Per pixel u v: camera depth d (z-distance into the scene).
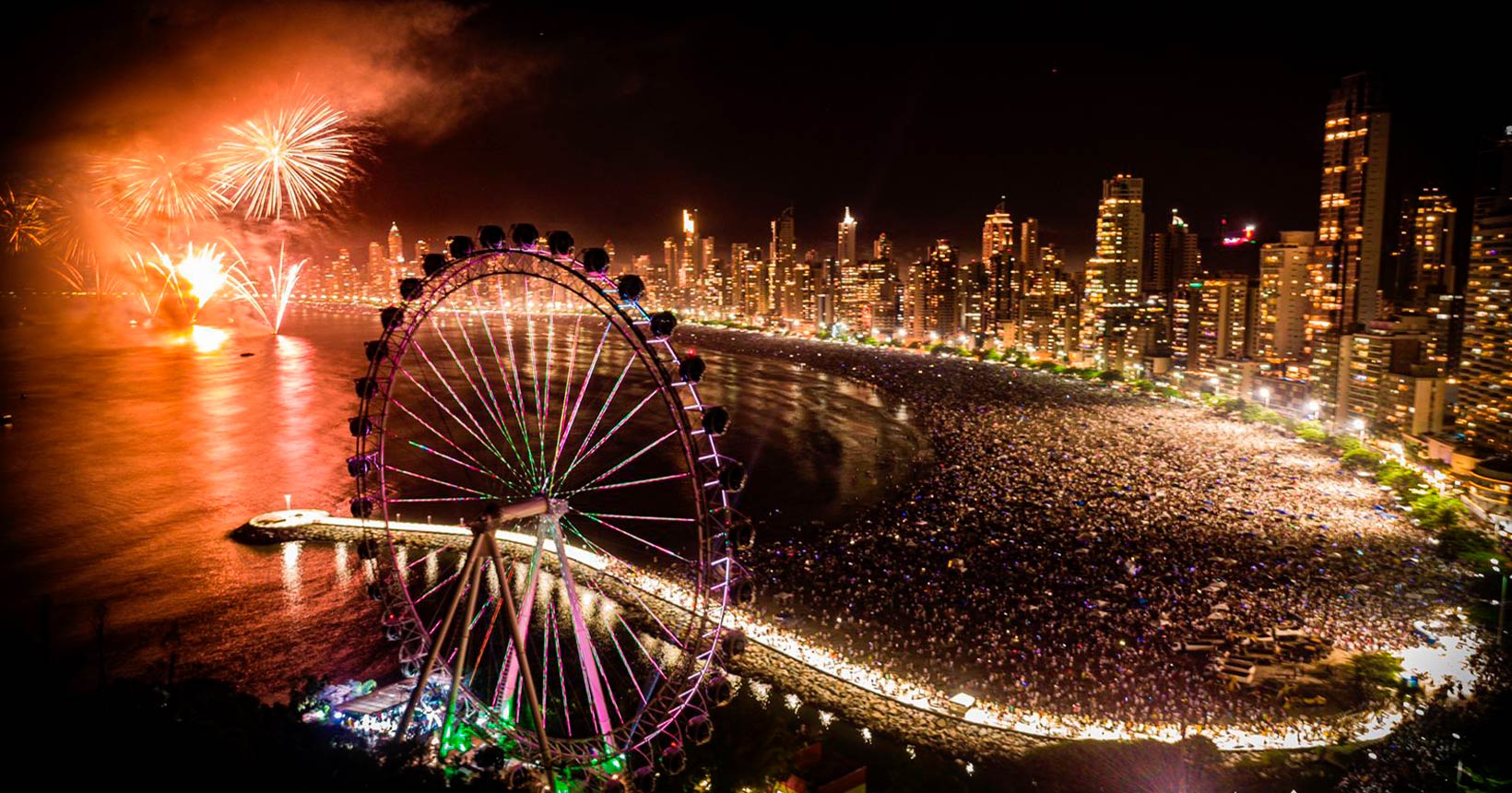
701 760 55.44
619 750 44.22
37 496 129.62
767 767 55.62
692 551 109.94
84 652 79.62
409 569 102.69
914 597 95.25
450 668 50.28
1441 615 90.06
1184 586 98.00
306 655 80.19
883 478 149.25
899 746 66.88
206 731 43.91
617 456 162.12
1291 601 93.31
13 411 192.25
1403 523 120.88
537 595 93.69
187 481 138.25
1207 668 79.06
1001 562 105.88
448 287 50.78
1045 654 81.75
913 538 115.62
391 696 62.78
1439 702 73.00
